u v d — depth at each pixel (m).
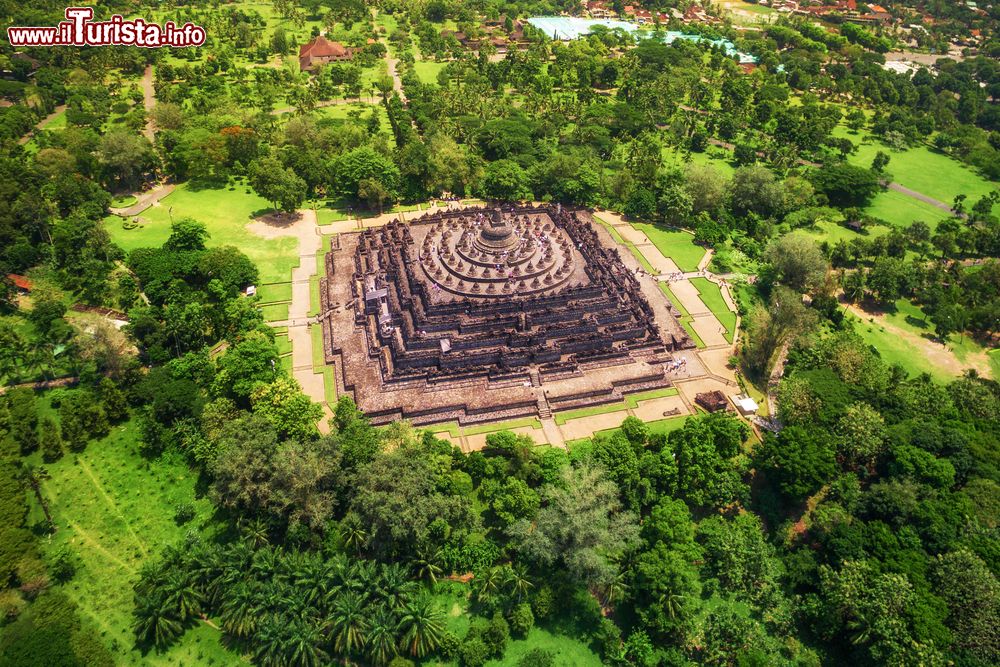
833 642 96.88
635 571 97.81
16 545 94.88
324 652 86.19
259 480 99.69
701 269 182.62
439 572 98.69
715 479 112.06
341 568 90.19
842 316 165.12
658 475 112.12
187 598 89.75
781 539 108.94
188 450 116.38
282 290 161.88
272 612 88.19
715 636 94.19
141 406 127.00
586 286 157.50
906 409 127.88
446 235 176.12
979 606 92.69
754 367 148.25
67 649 84.62
